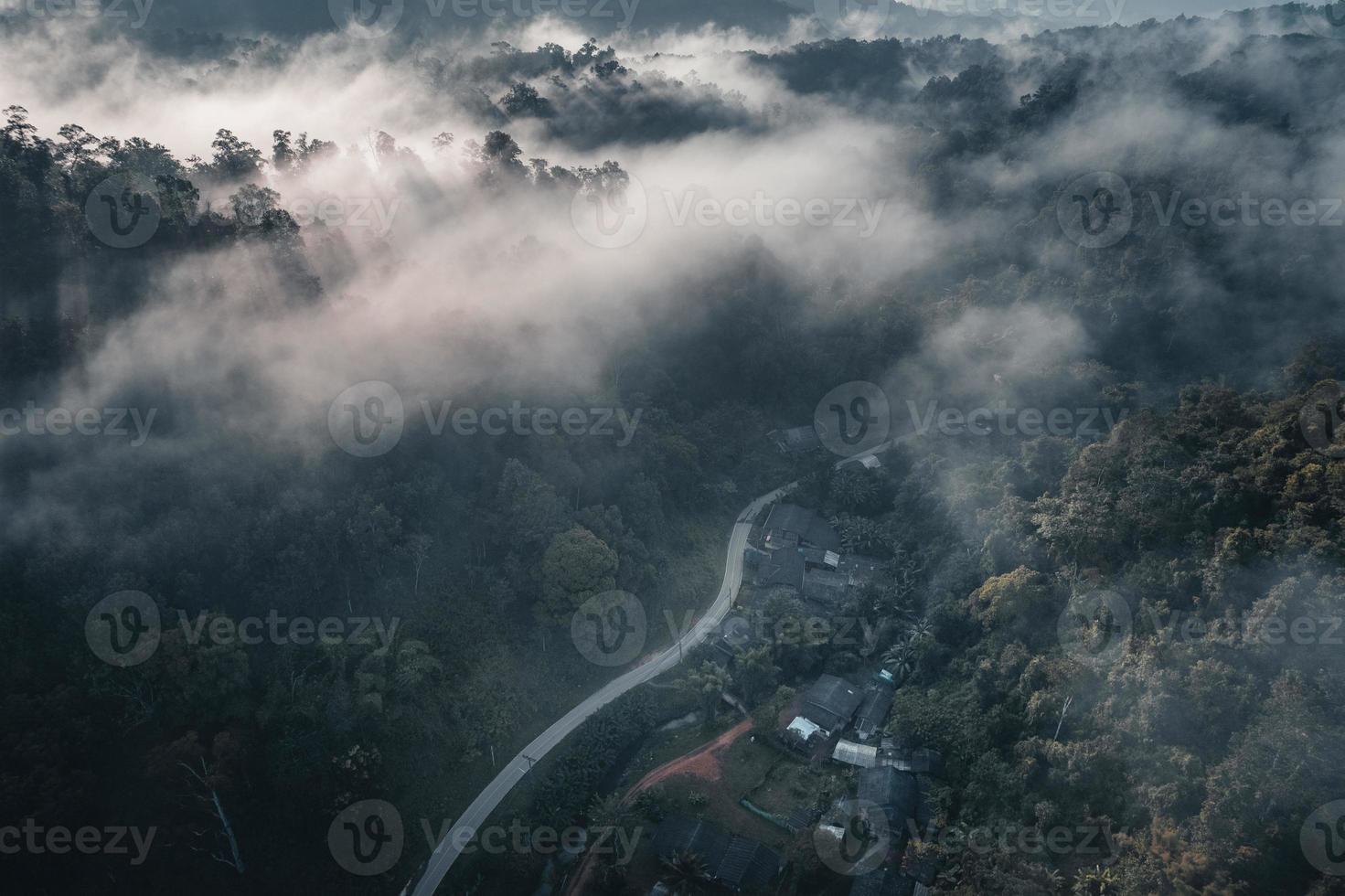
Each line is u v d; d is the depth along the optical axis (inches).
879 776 3476.9
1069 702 3265.3
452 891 3230.8
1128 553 3742.6
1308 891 2468.0
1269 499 3607.3
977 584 4170.8
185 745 3080.7
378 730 3479.3
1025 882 2751.0
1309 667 2891.2
